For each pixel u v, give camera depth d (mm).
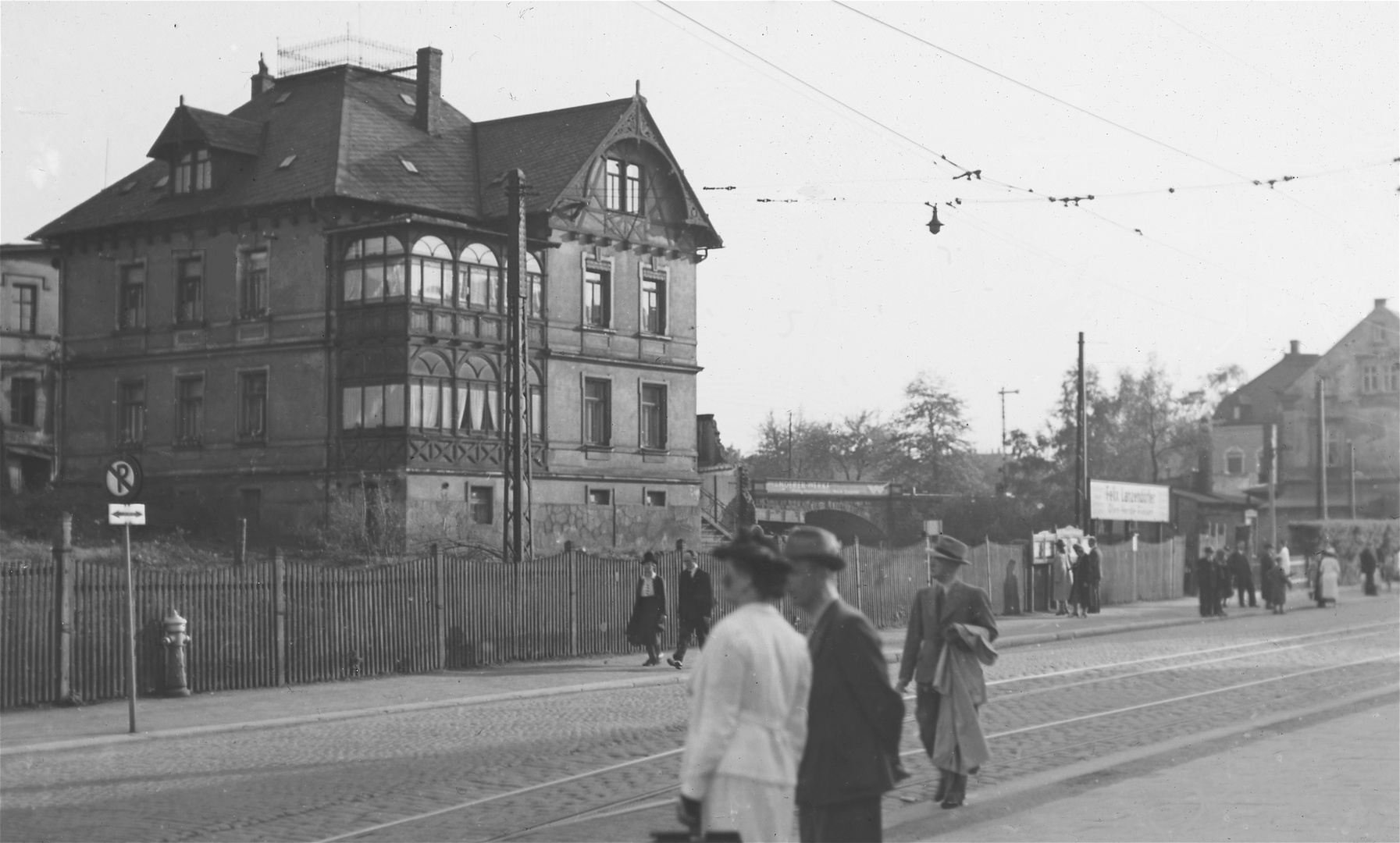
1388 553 69000
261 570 22953
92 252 50969
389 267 44594
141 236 49562
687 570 26734
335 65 50875
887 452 101438
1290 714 17141
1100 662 26266
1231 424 96188
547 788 12602
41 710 19562
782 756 5855
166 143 48844
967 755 11000
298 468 45719
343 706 20219
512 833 10539
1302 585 63812
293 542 43656
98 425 50500
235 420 47281
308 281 45906
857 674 6602
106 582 20703
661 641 30406
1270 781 11867
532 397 48656
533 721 18359
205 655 21984
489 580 27156
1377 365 88875
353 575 24484
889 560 38562
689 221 54031
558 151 50594
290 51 52156
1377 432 88500
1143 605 49344
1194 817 10297
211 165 48125
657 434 53750
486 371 46250
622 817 11102
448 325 45156
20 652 19562
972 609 11164
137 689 21047
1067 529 46156
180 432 48625
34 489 52344
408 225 43969
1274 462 64062
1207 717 17453
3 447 54344
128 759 15344
